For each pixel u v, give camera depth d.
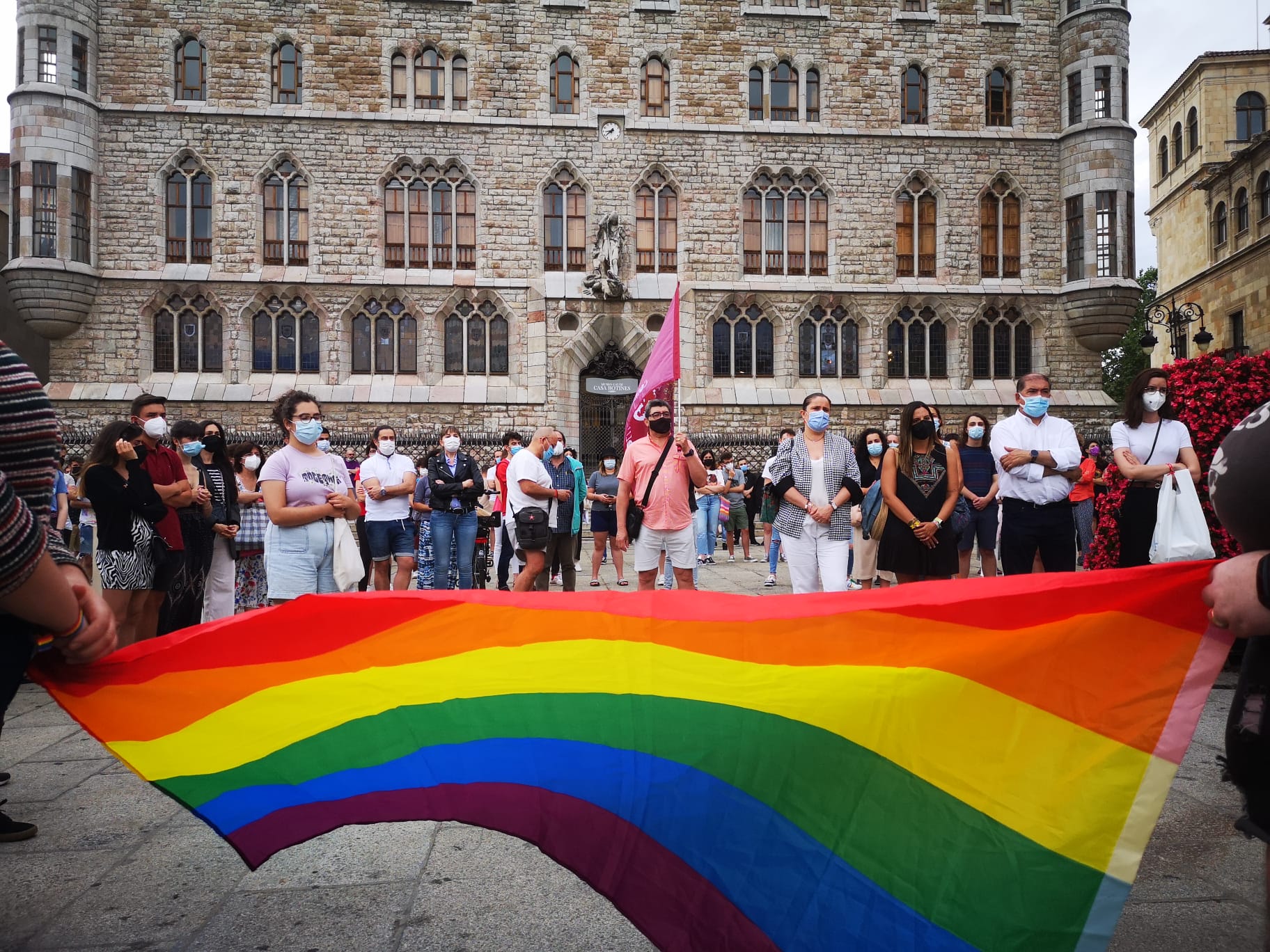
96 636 2.05
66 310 23.17
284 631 2.62
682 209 25.88
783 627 2.62
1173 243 39.16
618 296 25.25
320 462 6.12
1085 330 26.03
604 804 2.37
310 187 24.80
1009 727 2.34
